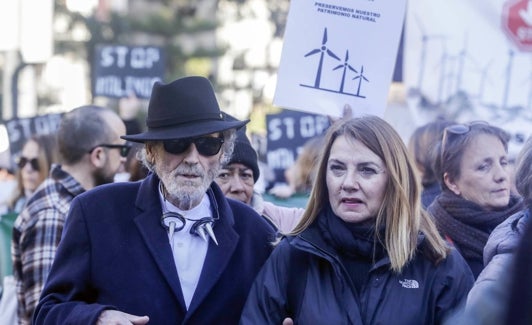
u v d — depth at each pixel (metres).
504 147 5.03
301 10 5.12
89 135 5.69
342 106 5.12
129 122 7.18
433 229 4.26
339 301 4.11
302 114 9.64
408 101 6.99
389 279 4.14
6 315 6.02
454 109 6.79
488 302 2.35
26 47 17.62
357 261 4.20
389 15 5.09
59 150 5.75
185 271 4.34
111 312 4.12
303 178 8.08
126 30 25.45
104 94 11.57
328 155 4.31
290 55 5.12
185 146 4.26
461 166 5.00
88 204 4.40
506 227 4.32
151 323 4.23
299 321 4.14
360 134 4.21
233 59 26.75
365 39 5.10
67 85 24.72
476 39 6.71
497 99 6.67
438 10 6.80
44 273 5.43
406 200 4.17
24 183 8.34
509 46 6.62
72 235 4.34
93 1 25.72
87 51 25.22
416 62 6.91
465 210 4.99
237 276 4.39
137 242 4.34
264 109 26.20
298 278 4.21
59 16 25.34
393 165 4.18
